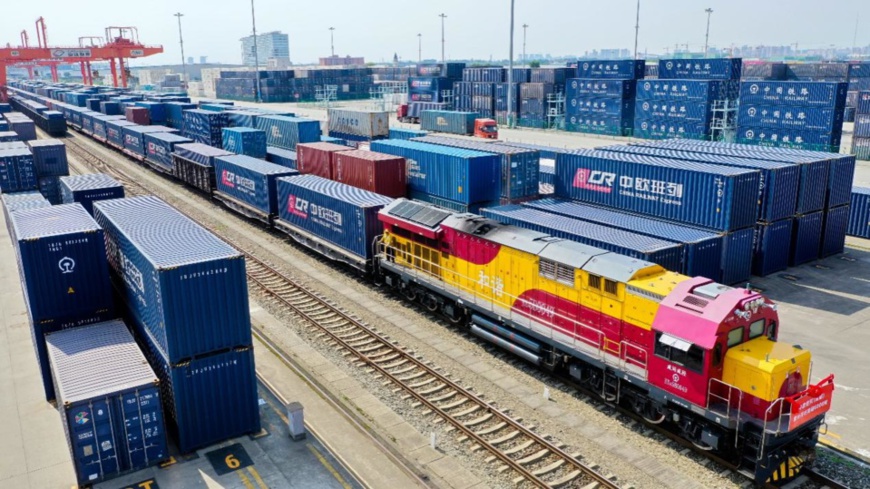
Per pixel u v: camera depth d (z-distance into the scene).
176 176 57.91
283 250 38.84
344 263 35.25
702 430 17.30
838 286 32.81
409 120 118.25
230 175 46.28
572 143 84.38
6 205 28.16
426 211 28.16
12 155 41.59
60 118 95.69
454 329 27.05
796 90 65.88
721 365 16.73
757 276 34.53
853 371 23.05
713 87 76.31
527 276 22.75
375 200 32.50
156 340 18.59
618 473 17.06
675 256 27.75
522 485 16.61
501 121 108.25
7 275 33.94
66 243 19.77
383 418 19.94
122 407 16.41
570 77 103.38
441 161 38.03
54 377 17.75
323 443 18.50
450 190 37.75
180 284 16.91
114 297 24.14
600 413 20.23
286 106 150.50
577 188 38.19
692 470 17.23
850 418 19.80
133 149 70.75
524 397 21.23
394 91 152.62
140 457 17.05
